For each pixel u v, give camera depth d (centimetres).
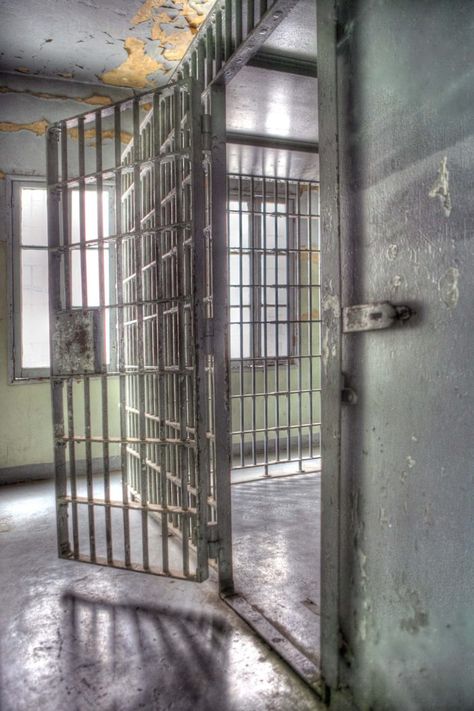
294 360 512
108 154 434
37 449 416
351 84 133
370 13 125
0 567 251
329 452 142
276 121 349
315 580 232
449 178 102
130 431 321
